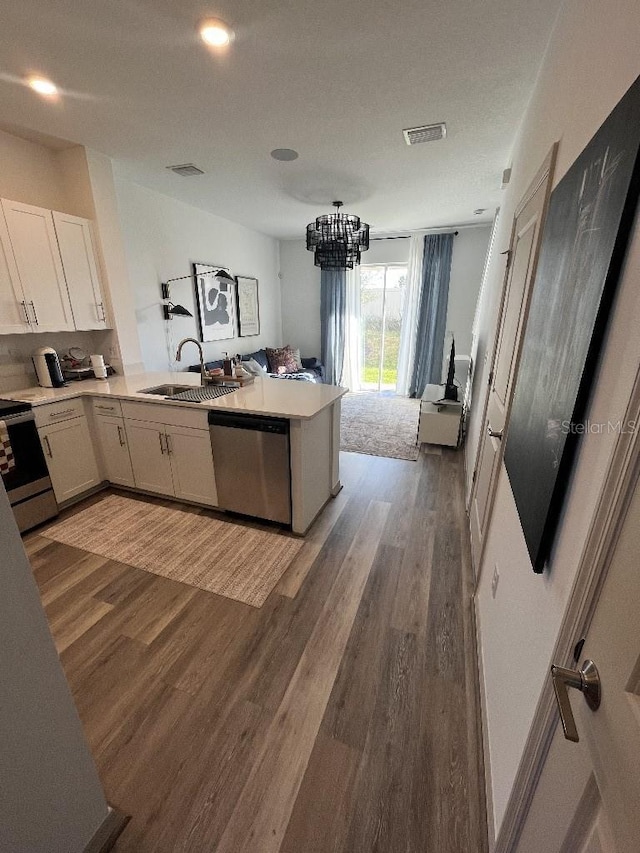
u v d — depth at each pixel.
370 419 5.12
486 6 1.44
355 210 4.44
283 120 2.32
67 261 2.81
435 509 2.84
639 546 0.44
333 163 2.99
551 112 1.46
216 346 5.00
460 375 5.72
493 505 1.75
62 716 0.91
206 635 1.72
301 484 2.37
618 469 0.51
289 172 3.20
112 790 1.17
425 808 1.13
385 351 6.62
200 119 2.31
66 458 2.71
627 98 0.65
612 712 0.46
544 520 0.85
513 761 0.93
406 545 2.40
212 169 3.15
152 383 3.01
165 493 2.85
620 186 0.63
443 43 1.64
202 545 2.37
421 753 1.27
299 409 2.30
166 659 1.60
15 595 0.79
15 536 0.78
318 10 1.46
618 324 0.63
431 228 5.55
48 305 2.72
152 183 3.51
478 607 1.78
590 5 1.04
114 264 3.12
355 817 1.11
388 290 6.32
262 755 1.26
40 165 2.77
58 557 2.24
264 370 5.53
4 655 0.78
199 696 1.45
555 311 0.96
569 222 0.92
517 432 1.26
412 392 6.32
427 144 2.64
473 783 1.19
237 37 1.61
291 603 1.91
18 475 2.39
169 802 1.14
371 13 1.48
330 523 2.64
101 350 3.34
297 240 6.34
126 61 1.76
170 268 4.05
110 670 1.55
